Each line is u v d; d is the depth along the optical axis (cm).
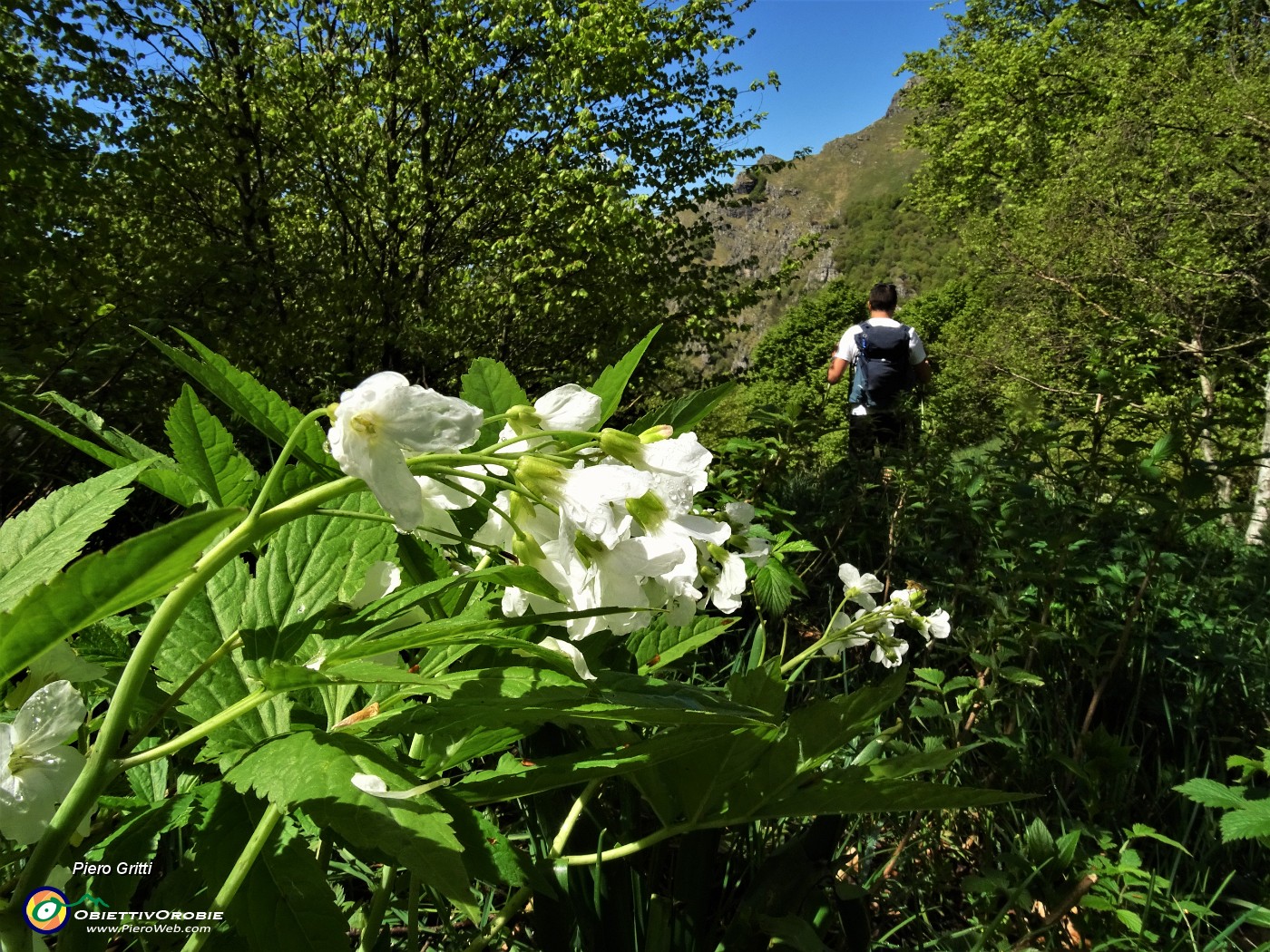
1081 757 215
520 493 97
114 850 104
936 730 240
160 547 65
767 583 245
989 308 1379
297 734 95
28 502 353
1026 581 273
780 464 373
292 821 101
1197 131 1060
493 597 139
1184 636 280
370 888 177
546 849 160
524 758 172
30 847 111
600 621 106
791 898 144
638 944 147
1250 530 507
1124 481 282
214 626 130
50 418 371
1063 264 1148
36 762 85
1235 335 1037
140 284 542
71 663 99
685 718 91
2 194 536
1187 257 1041
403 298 991
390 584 130
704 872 146
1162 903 175
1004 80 1983
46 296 464
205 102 809
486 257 1166
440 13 1073
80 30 680
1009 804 209
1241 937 184
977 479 319
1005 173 1973
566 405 112
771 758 137
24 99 590
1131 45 1205
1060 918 174
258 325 572
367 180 1059
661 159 1159
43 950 87
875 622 220
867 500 385
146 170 670
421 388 84
